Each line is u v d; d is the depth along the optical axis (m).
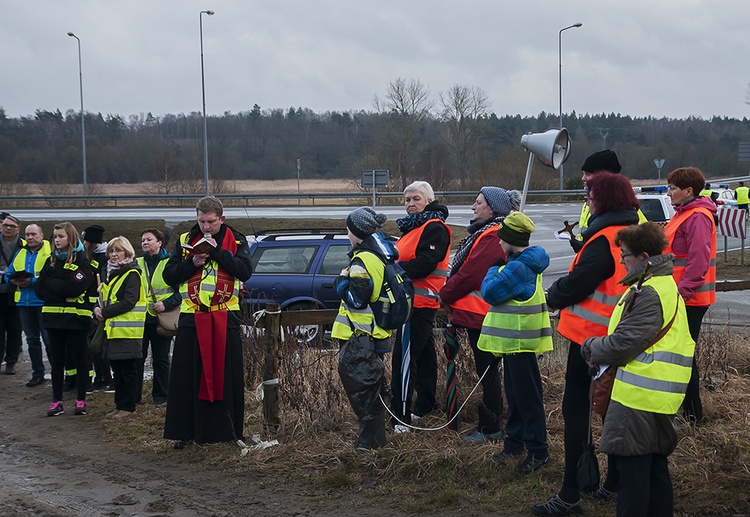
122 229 28.14
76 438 6.88
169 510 5.07
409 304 5.68
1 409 8.02
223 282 6.21
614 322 4.11
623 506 4.00
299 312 6.53
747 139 79.19
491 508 4.84
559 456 5.55
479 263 5.85
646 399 3.92
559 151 7.17
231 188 52.16
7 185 46.88
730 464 5.17
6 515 5.04
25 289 9.02
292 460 5.84
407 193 6.34
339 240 11.12
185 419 6.30
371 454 5.64
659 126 88.00
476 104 52.44
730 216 18.70
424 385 6.60
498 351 5.34
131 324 7.41
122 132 76.38
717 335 8.20
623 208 4.60
